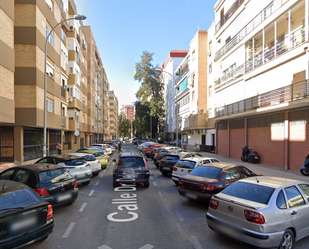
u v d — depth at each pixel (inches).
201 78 1179.3
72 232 203.8
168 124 2235.5
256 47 729.0
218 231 179.2
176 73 1873.8
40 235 162.7
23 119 570.6
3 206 155.2
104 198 321.4
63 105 850.8
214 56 1056.2
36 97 582.6
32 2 585.6
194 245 179.8
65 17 877.8
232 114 760.3
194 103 1261.1
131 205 288.2
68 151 1027.3
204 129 1201.4
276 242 155.6
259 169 574.2
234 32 816.9
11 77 479.8
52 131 810.2
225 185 270.4
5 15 458.6
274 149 617.3
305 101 459.5
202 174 291.7
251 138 730.2
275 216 160.2
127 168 378.6
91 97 1461.6
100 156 622.2
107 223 226.4
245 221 162.7
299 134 530.3
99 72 1881.2
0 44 440.1
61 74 833.5
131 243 182.7
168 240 188.5
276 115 610.9
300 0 505.4
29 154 624.1
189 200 311.1
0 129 571.8
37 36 593.0
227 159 818.2
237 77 780.0
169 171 494.9
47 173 257.9
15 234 148.1
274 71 604.7
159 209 272.5
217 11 983.6
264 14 646.5
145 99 2038.6
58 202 250.1
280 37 640.4
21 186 181.3
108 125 2878.9
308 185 203.9
